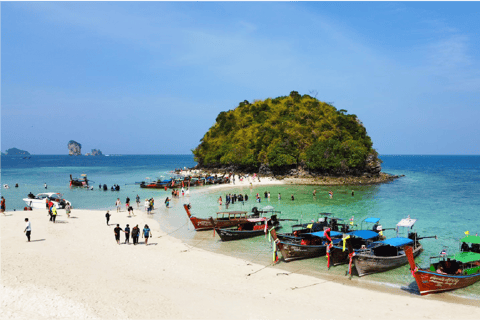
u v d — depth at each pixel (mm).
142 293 18750
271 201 62281
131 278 21422
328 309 17859
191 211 50656
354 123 117562
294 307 17891
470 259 21969
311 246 27781
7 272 21031
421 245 30641
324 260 27828
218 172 129250
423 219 45750
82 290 18641
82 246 28891
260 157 115688
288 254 27031
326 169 105188
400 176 122625
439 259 27266
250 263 26359
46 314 15531
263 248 31188
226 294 19453
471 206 56500
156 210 51281
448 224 42562
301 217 47062
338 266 26297
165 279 21656
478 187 86312
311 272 24781
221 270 24266
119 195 70500
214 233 36281
